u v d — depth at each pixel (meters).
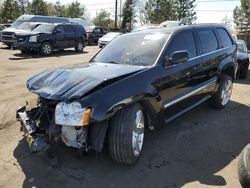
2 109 6.45
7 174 3.90
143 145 4.77
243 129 5.61
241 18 47.81
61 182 3.75
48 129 3.84
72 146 3.69
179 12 49.94
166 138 5.09
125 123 3.81
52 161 4.06
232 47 6.92
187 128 5.57
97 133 3.71
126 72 4.14
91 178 3.85
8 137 4.97
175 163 4.26
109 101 3.63
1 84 8.99
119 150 3.85
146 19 51.94
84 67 4.56
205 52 5.81
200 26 5.98
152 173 3.98
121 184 3.74
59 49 18.98
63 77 4.12
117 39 5.62
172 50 4.87
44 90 3.88
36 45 17.34
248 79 10.84
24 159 4.26
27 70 11.82
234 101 7.55
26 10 55.22
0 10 52.44
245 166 3.52
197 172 4.04
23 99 7.27
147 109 4.36
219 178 3.91
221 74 6.41
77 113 3.51
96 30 29.22
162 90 4.49
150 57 4.69
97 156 4.18
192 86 5.36
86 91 3.62
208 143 4.95
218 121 5.99
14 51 19.59
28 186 3.67
